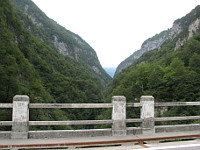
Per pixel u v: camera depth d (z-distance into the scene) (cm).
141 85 3544
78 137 479
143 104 526
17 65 2916
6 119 1442
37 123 463
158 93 2839
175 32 12950
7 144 409
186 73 2798
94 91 7462
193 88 2442
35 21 15788
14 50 3244
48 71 6003
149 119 527
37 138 461
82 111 4891
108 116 2873
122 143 455
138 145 448
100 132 495
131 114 2206
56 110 3472
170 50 8788
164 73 3372
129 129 513
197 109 1850
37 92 3142
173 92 2789
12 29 4431
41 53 7150
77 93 6181
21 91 2230
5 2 4416
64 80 6481
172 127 554
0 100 1911
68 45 17150
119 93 3766
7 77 2145
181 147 422
